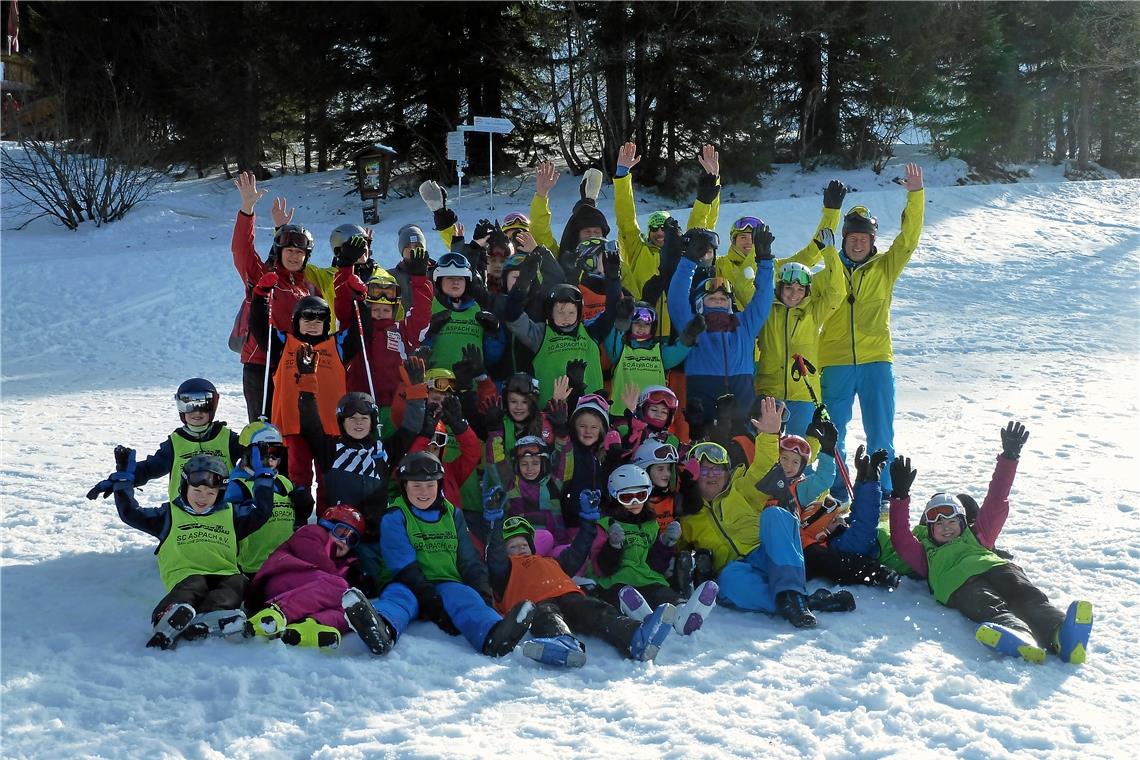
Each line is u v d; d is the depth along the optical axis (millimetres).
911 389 12531
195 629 4430
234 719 3811
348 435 5297
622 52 28766
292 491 5332
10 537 6109
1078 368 13875
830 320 7180
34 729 3701
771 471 5355
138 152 30000
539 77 31172
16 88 36844
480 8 28875
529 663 4488
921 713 4035
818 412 6059
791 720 3963
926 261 22422
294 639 4449
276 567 4836
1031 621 4820
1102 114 36875
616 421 6184
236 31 33031
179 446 5289
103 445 9156
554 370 6145
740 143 30156
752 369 6508
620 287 6457
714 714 4008
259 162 35375
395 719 3889
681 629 4809
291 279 6090
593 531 5125
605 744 3736
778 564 5094
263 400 6168
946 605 5234
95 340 17422
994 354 15031
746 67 30312
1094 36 33438
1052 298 19672
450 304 6301
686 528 5629
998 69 32406
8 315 18859
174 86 34969
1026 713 4055
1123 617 5027
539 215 7906
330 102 32281
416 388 5574
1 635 4570
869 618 5086
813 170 32469
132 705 3902
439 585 4891
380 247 22859
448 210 7602
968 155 33469
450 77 29219
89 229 27766
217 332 17906
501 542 5082
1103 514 6703
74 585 5285
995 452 8734
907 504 5492
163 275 21141
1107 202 29203
